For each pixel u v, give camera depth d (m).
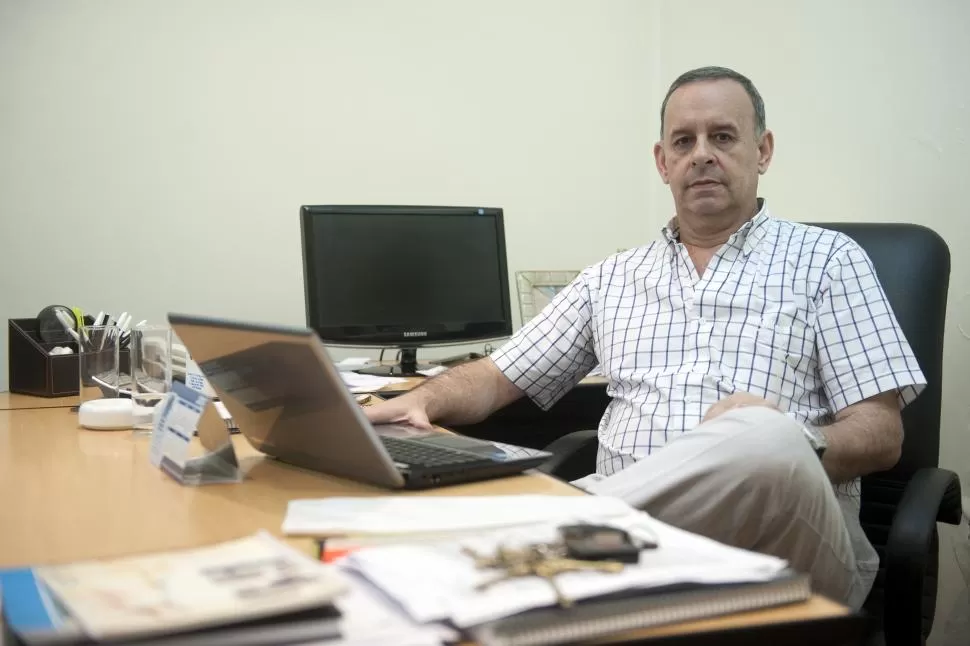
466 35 2.58
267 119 2.39
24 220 2.23
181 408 1.04
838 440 1.38
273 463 1.12
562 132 2.70
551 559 0.62
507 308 2.36
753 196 1.76
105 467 1.08
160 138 2.31
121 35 2.27
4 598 0.52
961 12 1.98
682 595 0.58
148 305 2.32
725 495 1.09
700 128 1.70
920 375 1.49
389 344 2.17
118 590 0.52
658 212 2.79
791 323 1.59
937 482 1.37
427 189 2.56
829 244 1.64
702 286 1.66
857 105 2.21
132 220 2.30
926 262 1.62
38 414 1.53
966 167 1.98
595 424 2.26
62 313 1.80
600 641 0.54
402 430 1.32
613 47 2.74
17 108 2.21
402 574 0.60
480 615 0.52
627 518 0.80
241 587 0.52
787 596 0.61
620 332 1.73
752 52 2.49
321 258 2.12
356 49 2.47
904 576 1.21
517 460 1.05
